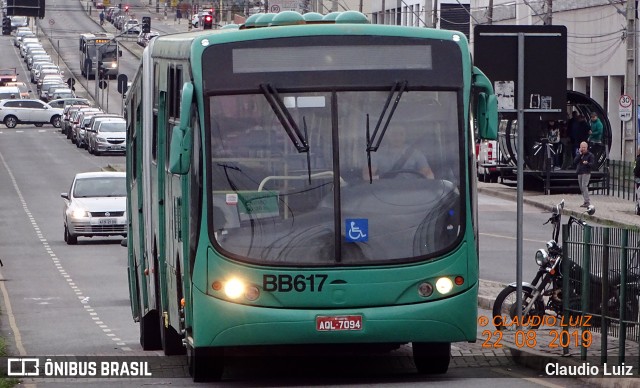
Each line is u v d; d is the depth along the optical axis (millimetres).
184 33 35156
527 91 39031
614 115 133000
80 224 86188
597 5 135875
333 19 31875
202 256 29906
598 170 109625
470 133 30812
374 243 29984
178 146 29609
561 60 39125
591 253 32844
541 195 110812
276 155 30094
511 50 38969
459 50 30953
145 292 40656
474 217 30703
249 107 30250
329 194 30016
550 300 39812
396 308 29891
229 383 32125
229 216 29922
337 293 29766
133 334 46344
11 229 97875
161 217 35719
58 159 163125
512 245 75000
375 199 30109
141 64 39781
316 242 29859
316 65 30469
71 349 41500
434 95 30656
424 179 30344
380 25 30906
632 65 103750
